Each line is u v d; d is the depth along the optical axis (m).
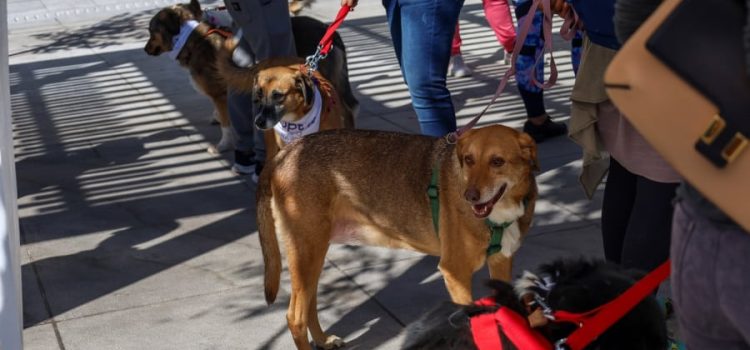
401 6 4.71
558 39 10.83
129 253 5.45
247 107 6.62
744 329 1.89
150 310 4.66
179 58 7.41
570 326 2.19
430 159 3.81
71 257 5.41
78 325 4.52
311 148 3.95
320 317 4.52
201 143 7.83
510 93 8.79
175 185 6.72
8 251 3.42
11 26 14.38
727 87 1.80
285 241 3.97
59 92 9.97
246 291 4.84
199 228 5.82
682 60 1.84
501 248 3.74
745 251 1.88
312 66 5.64
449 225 3.75
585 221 5.59
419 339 2.35
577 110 3.84
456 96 8.78
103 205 6.35
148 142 7.94
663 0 2.13
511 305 2.28
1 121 3.69
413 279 4.91
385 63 10.41
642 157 3.56
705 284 1.96
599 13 3.60
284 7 6.09
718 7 1.83
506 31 8.00
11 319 3.42
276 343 4.26
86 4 15.75
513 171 3.57
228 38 7.01
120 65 11.12
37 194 6.67
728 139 1.80
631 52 1.90
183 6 7.58
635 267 3.63
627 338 2.15
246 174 6.88
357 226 4.04
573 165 6.57
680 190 2.06
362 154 3.93
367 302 4.66
